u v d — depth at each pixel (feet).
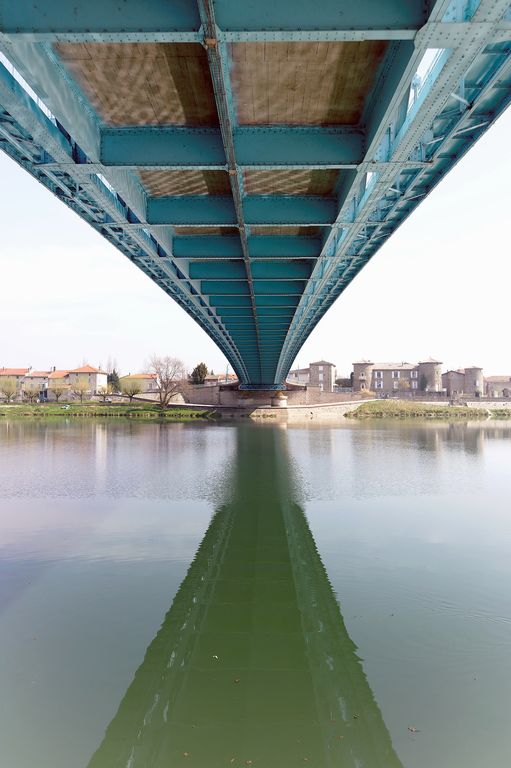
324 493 82.02
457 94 36.58
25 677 29.78
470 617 37.22
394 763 23.17
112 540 56.59
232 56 33.60
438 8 25.71
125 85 36.81
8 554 51.65
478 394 485.97
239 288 92.53
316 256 71.20
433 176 50.37
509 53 31.91
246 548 53.93
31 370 544.21
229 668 30.86
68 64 34.35
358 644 33.58
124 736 24.88
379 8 27.53
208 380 469.98
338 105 39.60
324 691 28.43
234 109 39.93
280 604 39.83
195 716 26.43
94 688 28.89
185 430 209.97
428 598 40.68
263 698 27.86
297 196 57.52
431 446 153.28
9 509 71.05
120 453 131.64
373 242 71.61
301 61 34.27
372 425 253.24
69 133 37.32
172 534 58.95
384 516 67.77
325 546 54.60
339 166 42.80
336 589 42.70
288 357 228.22
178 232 70.49
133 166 42.55
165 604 39.81
